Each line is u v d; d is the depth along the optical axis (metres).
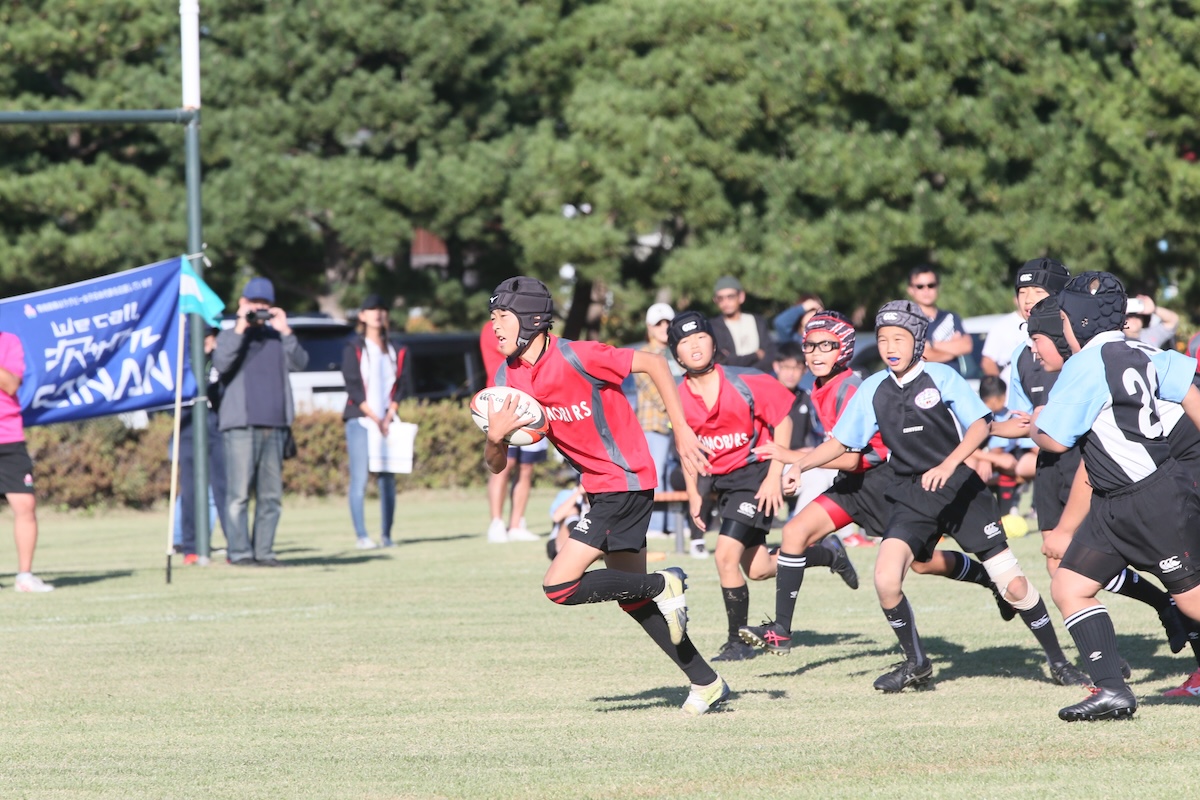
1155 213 91.94
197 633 33.59
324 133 113.00
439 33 110.00
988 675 26.58
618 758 20.02
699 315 28.41
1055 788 17.77
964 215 95.75
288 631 33.66
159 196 106.69
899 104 95.94
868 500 26.52
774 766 19.28
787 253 97.44
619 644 30.88
